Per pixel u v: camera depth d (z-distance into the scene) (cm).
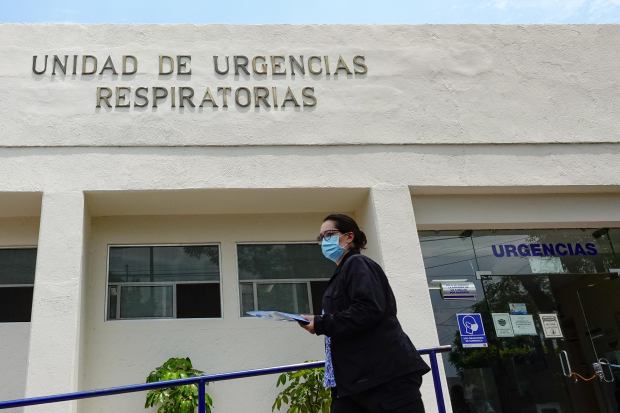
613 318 698
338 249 357
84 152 608
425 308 598
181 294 646
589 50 750
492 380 648
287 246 684
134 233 655
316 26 709
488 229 702
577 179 681
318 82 680
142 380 602
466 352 654
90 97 632
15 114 613
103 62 651
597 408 659
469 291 679
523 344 668
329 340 331
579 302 698
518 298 687
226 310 643
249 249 677
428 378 579
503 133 687
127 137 620
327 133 655
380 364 303
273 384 621
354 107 673
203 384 386
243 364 624
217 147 632
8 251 640
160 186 606
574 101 716
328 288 340
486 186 664
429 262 684
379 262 622
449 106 691
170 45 671
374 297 307
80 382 567
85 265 606
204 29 685
